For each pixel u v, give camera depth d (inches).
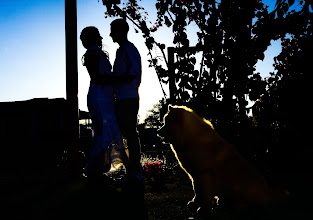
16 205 124.6
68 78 177.9
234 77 197.3
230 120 200.5
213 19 194.4
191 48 202.8
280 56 203.6
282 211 99.2
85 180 167.8
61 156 320.5
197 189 111.9
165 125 119.2
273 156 193.0
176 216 109.5
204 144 109.6
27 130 888.9
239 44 192.4
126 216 109.4
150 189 163.5
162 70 213.9
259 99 201.9
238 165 107.4
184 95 207.2
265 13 189.3
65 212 113.7
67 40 178.5
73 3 179.2
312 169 177.2
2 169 313.6
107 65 158.6
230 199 108.3
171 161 264.8
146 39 213.9
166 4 203.3
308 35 193.0
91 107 159.2
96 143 155.6
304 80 192.7
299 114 192.2
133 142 153.9
